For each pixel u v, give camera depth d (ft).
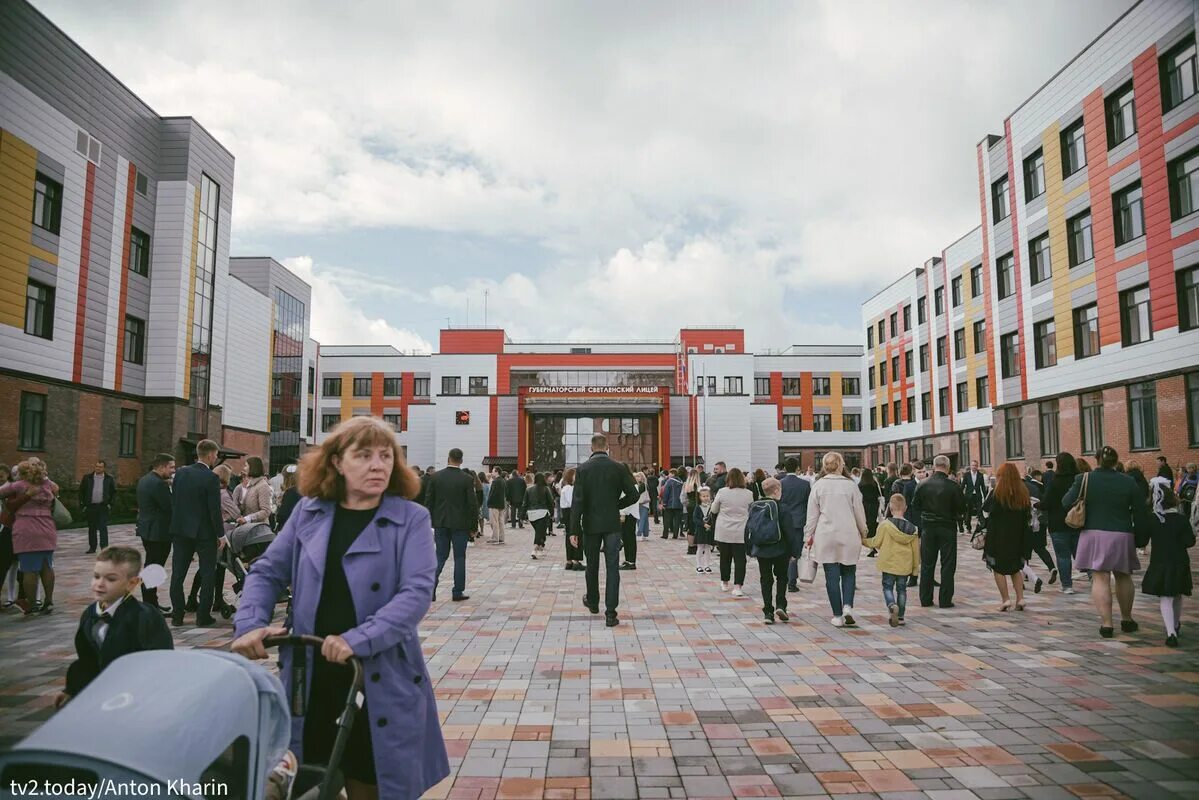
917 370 151.74
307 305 165.27
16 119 68.69
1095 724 14.39
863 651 20.86
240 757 6.37
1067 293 79.92
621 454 153.28
